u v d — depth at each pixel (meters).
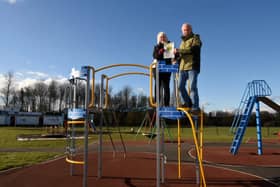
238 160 11.09
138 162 9.80
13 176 7.18
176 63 5.76
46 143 17.66
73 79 7.00
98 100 7.34
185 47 5.50
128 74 7.28
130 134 29.45
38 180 6.75
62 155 11.34
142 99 53.97
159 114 5.39
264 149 15.79
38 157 10.71
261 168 9.23
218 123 53.09
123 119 46.38
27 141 19.20
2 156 10.96
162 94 5.98
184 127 44.31
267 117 49.50
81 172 7.79
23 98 65.38
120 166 8.91
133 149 14.94
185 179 7.12
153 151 13.84
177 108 5.41
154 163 9.59
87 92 5.87
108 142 19.84
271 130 41.34
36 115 52.12
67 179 6.88
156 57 5.80
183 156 12.12
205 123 53.09
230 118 52.78
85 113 5.82
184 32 5.62
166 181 6.85
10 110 53.00
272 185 6.81
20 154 11.68
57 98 67.94
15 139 20.97
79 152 13.02
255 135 31.16
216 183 6.88
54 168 8.36
